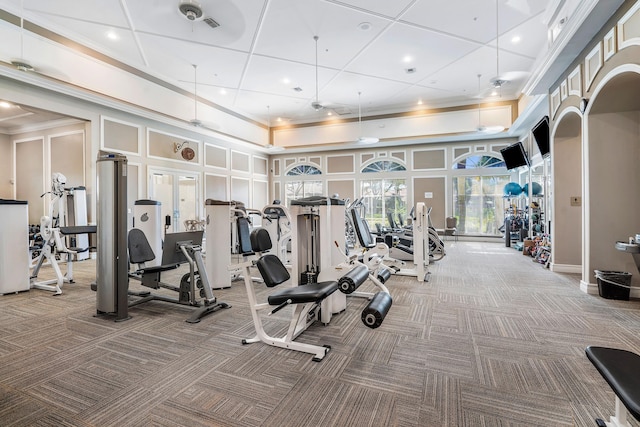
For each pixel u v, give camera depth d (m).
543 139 5.73
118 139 6.34
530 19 4.80
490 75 6.95
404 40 5.44
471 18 4.79
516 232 8.18
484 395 1.79
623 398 1.10
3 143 7.47
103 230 3.05
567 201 4.92
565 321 2.89
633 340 2.48
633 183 3.61
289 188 11.31
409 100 8.68
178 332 2.74
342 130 10.01
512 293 3.85
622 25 2.95
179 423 1.57
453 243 8.98
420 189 9.81
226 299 3.76
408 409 1.67
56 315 3.17
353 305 3.45
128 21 4.87
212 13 4.65
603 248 3.74
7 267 3.89
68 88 5.24
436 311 3.22
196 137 8.19
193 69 6.62
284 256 5.78
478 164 9.27
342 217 3.20
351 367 2.11
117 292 3.04
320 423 1.56
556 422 1.56
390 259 4.93
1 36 4.47
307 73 6.82
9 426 1.55
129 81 6.25
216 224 4.21
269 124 10.81
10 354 2.32
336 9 4.57
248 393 1.82
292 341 2.45
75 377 2.00
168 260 3.36
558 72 4.39
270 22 4.89
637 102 3.47
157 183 7.20
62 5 4.46
